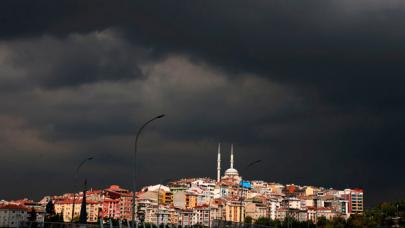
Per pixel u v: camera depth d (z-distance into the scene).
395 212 149.62
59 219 156.88
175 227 153.25
